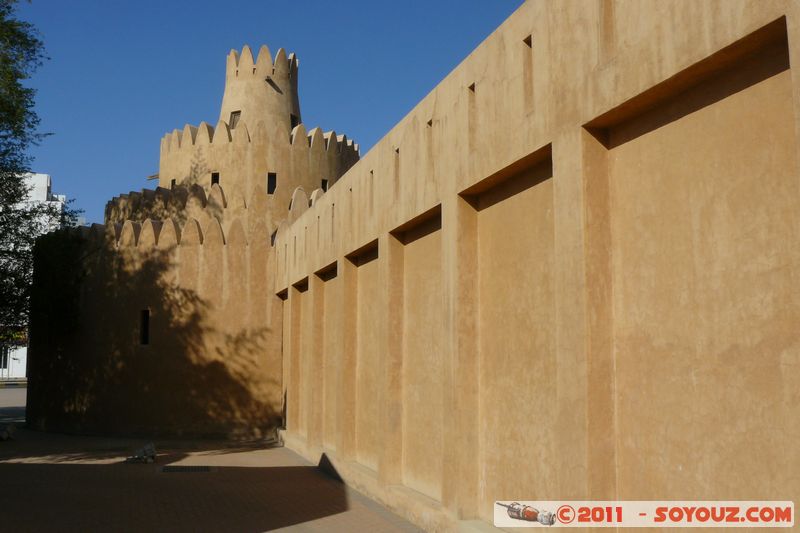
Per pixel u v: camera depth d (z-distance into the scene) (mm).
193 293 21422
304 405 18578
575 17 6320
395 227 10867
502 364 8055
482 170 8055
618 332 6027
